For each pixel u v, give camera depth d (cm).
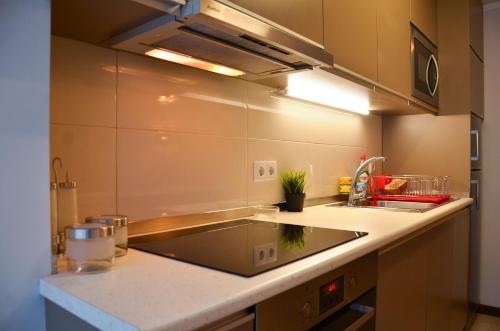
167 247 103
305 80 155
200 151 139
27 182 77
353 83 160
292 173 179
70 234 79
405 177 240
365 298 113
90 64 108
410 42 219
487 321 286
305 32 129
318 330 92
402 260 142
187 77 134
